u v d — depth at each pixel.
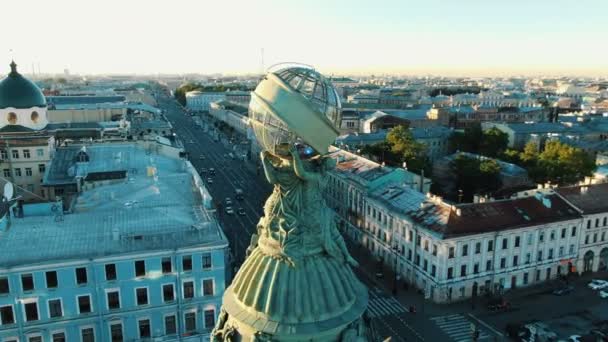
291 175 14.53
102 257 57.62
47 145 108.00
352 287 15.49
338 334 14.79
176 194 78.75
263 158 14.73
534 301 80.38
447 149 187.88
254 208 128.75
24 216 69.94
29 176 108.69
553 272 88.50
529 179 138.50
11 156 106.94
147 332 61.44
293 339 14.11
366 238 101.81
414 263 85.06
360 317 15.42
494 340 68.81
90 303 58.56
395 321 73.81
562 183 133.25
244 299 14.84
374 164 111.56
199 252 61.50
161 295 61.03
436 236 78.19
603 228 92.00
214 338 16.22
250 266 15.38
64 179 96.25
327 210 15.20
